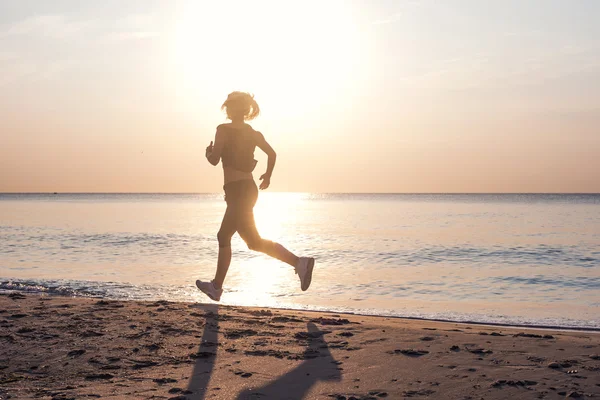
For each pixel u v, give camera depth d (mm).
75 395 3191
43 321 5383
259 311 6281
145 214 57656
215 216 52031
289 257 4914
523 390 3295
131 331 4941
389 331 5113
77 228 31828
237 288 10672
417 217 50688
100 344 4469
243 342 4582
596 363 3896
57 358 4070
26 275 12461
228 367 3820
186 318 5605
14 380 3529
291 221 43406
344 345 4500
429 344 4543
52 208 81188
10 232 28156
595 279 12688
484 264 15820
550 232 29406
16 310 6023
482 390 3301
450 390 3307
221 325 5281
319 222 41781
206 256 16922
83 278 11906
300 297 9797
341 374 3652
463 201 146375
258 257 16359
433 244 22109
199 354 4156
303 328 5211
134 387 3367
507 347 4438
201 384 3430
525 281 12336
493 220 43875
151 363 3938
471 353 4238
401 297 10016
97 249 19328
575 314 8266
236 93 4773
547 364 3885
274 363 3924
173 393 3250
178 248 19734
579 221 41656
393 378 3557
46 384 3443
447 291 10820
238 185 4809
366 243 22578
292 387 3375
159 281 11367
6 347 4367
